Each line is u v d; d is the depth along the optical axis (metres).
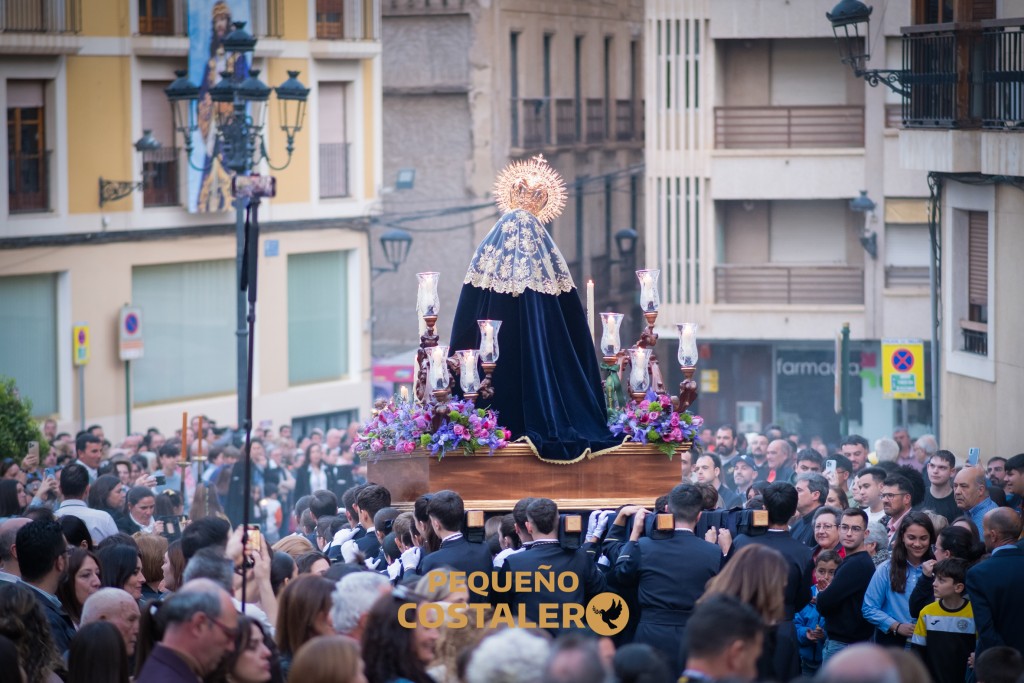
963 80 45.28
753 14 75.06
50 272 64.75
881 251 74.81
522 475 25.84
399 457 26.36
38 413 64.44
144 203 68.19
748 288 77.44
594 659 13.52
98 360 66.25
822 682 12.72
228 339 72.19
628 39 106.12
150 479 34.56
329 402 76.00
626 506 24.84
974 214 47.88
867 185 74.44
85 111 65.56
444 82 88.38
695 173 76.75
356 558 23.03
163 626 17.23
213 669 16.92
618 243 88.50
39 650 20.02
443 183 88.94
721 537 23.41
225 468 44.72
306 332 75.31
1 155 62.41
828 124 75.81
